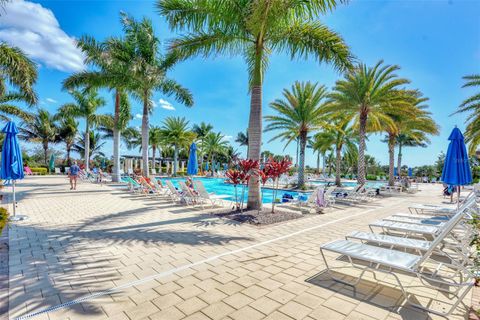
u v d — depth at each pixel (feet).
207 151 132.36
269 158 25.72
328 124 54.29
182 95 50.16
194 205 28.73
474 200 13.16
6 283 9.67
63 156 114.01
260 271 11.20
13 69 30.25
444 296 9.20
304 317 7.75
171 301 8.55
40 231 17.08
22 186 47.14
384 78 48.47
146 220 20.94
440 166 123.13
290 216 23.38
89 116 69.31
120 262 11.96
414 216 19.47
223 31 24.91
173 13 23.97
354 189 38.63
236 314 7.84
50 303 8.30
